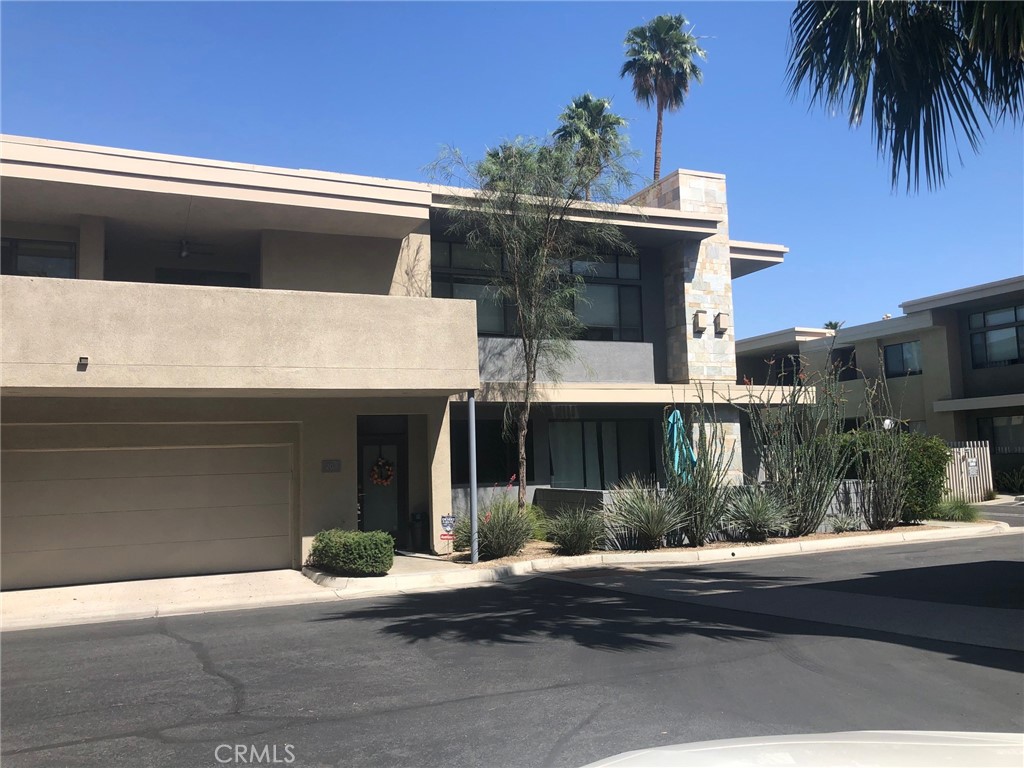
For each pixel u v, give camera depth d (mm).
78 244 14594
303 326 12352
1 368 10539
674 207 20516
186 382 11531
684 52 33781
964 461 24312
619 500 15508
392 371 12875
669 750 2869
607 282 19922
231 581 12531
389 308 12969
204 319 11719
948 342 27812
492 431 18406
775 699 5832
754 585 11266
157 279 16359
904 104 9000
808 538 16203
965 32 8680
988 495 24547
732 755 2707
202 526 13312
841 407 17812
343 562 12156
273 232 15438
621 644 7773
